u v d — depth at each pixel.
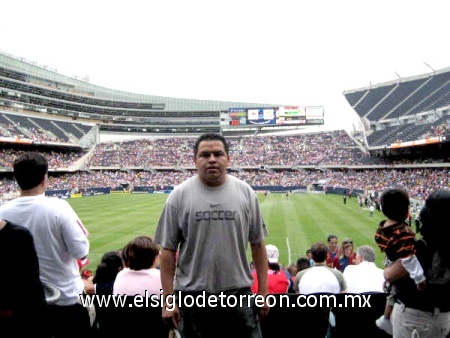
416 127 66.19
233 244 3.74
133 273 5.41
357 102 89.81
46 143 82.25
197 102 129.25
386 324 4.86
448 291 3.87
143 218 37.50
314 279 6.24
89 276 8.80
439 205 3.80
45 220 4.23
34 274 3.38
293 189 76.19
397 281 4.14
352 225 31.25
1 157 74.44
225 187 3.83
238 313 3.79
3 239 3.24
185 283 3.79
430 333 4.04
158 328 4.99
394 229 4.12
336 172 81.88
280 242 25.06
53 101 102.94
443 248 3.83
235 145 99.69
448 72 77.25
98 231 29.83
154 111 124.00
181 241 3.91
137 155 98.62
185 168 93.31
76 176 87.00
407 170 66.88
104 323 5.04
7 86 89.56
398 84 86.25
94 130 104.75
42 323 3.47
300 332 5.31
